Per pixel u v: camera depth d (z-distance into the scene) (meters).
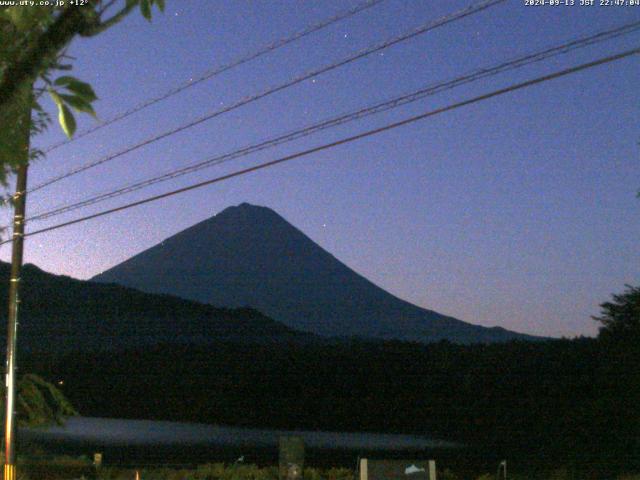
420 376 52.72
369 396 54.94
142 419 64.19
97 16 4.74
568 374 40.16
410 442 46.88
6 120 5.33
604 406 35.16
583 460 35.00
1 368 53.84
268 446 49.12
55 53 4.77
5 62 4.83
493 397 44.44
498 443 41.50
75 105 4.82
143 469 34.97
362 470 19.89
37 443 48.03
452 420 47.25
